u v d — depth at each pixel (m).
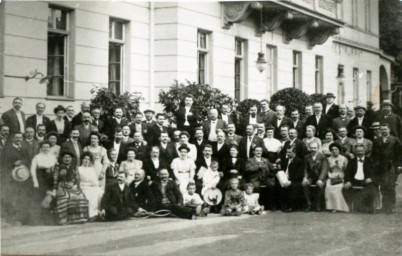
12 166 10.66
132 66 16.64
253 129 13.77
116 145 12.45
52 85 14.37
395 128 14.43
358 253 8.35
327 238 9.54
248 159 13.23
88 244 8.85
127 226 10.60
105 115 14.09
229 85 19.59
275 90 22.31
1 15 12.89
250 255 8.17
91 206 11.19
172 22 17.09
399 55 28.59
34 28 13.58
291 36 22.84
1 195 10.55
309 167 13.24
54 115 14.03
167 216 11.84
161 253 8.23
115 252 8.29
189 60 17.61
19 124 11.63
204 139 13.71
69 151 11.19
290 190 13.02
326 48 26.03
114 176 11.74
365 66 28.20
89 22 15.19
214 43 18.84
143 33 17.03
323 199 13.20
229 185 12.55
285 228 10.56
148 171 12.13
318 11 22.70
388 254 8.30
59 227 10.38
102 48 15.63
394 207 12.92
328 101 15.52
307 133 13.89
